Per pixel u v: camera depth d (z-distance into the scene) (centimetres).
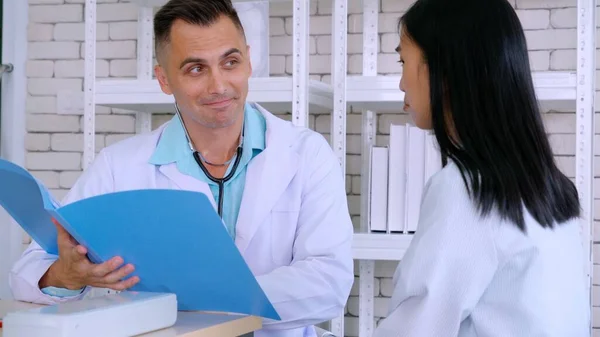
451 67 126
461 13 127
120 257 132
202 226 121
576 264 127
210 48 160
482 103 125
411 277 123
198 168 178
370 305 318
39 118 358
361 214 317
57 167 357
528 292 120
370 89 270
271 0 315
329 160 183
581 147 253
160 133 185
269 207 175
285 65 333
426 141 273
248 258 175
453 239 122
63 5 354
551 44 311
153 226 125
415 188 274
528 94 127
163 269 133
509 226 121
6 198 140
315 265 166
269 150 177
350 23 328
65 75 355
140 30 336
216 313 138
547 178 126
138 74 337
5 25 357
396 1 323
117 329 112
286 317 160
